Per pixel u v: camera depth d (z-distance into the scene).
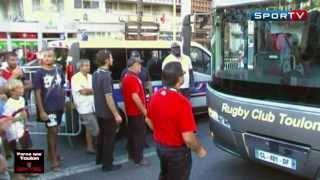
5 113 6.28
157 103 4.85
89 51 9.07
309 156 5.14
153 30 22.09
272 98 5.56
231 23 6.39
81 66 8.19
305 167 5.22
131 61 7.41
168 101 4.78
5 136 5.95
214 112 6.46
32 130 10.50
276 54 5.65
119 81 9.21
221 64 6.46
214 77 6.61
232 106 6.02
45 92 7.14
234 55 6.25
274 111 5.45
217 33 6.64
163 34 52.47
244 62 6.06
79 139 9.50
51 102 7.16
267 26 5.84
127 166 7.57
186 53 7.98
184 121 4.72
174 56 9.45
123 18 63.12
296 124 5.22
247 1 6.14
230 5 6.41
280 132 5.40
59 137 9.66
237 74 6.07
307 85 5.18
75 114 8.90
